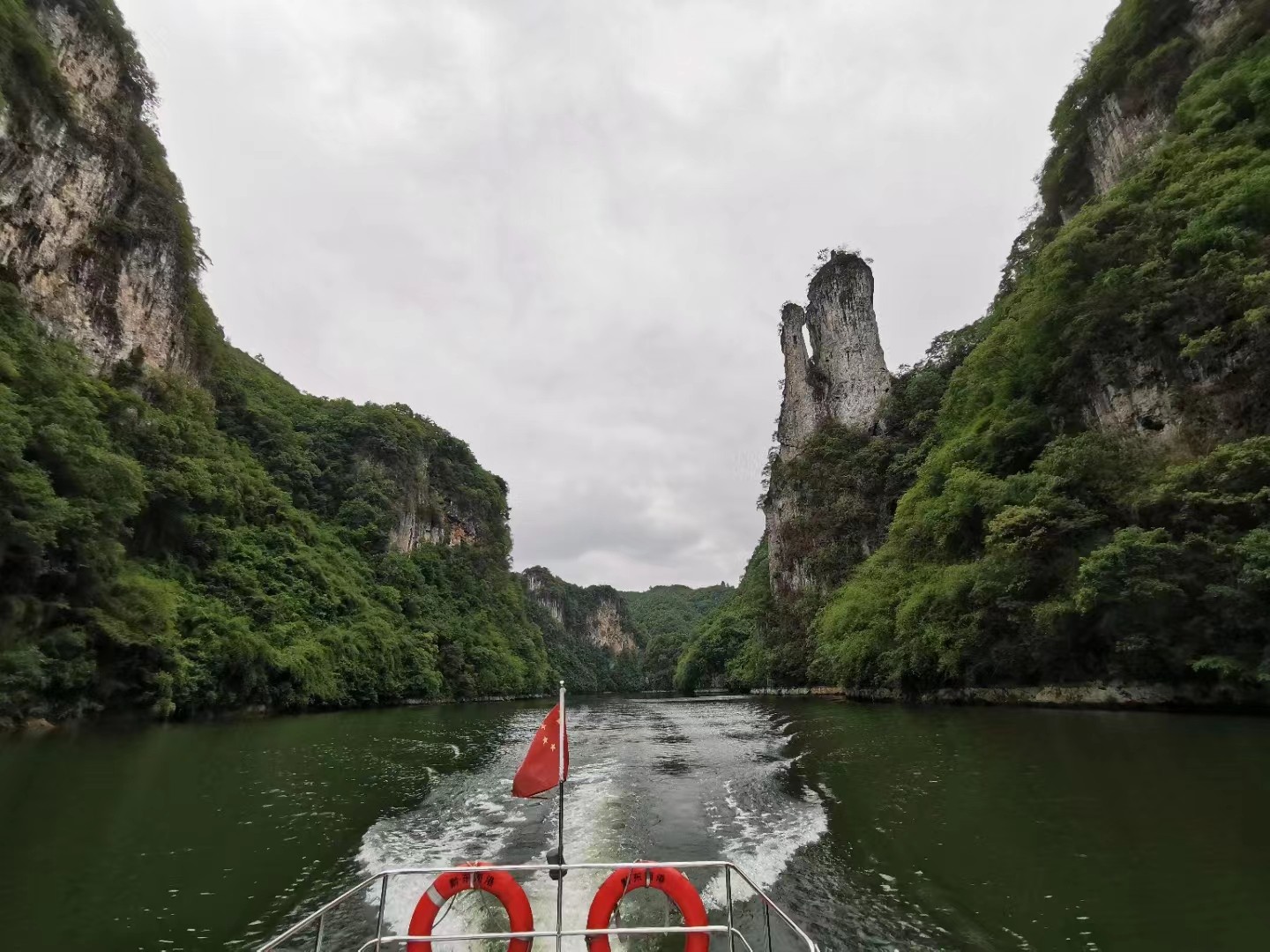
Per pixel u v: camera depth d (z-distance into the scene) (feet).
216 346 190.60
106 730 74.74
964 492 88.48
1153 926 19.51
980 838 28.43
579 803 41.55
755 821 35.09
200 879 26.43
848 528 179.83
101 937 20.97
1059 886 22.79
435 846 31.83
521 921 15.01
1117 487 68.28
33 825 33.53
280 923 22.24
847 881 24.97
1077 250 80.74
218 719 95.76
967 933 19.90
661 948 20.07
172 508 119.14
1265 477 53.67
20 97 111.34
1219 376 64.85
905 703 98.63
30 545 68.90
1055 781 36.55
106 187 132.98
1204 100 77.61
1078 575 64.54
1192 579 55.67
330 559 178.91
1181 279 68.28
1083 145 115.75
